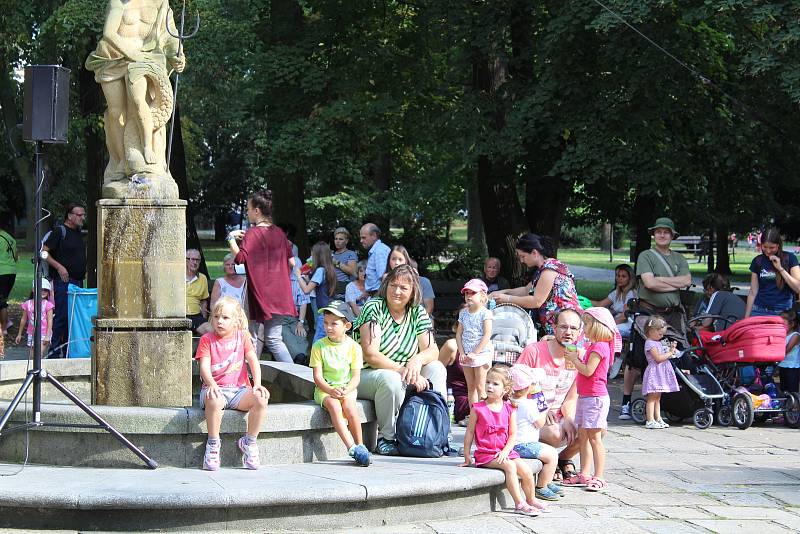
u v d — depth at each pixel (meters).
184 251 8.15
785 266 12.66
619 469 9.02
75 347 13.21
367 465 7.49
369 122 19.97
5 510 6.39
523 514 7.19
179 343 7.97
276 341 10.81
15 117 20.72
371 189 29.97
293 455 7.60
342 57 21.20
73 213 13.70
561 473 8.45
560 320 8.11
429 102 22.19
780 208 20.83
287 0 21.16
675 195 20.00
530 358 8.31
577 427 8.26
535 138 18.66
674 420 12.21
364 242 13.17
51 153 34.56
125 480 6.75
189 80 28.91
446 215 29.77
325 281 13.83
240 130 52.12
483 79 19.78
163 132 8.37
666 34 16.77
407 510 6.84
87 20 15.73
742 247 70.31
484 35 18.41
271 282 10.74
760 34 16.52
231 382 7.44
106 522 6.34
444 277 24.48
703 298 14.09
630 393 12.31
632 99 17.39
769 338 11.54
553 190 20.84
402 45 21.67
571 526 6.82
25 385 7.22
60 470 7.09
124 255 8.04
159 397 7.92
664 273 12.02
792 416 11.69
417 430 8.02
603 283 35.25
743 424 11.51
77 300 13.20
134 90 8.16
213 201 60.19
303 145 19.48
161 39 8.38
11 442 7.46
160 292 8.04
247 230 10.78
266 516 6.47
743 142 17.45
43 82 7.45
